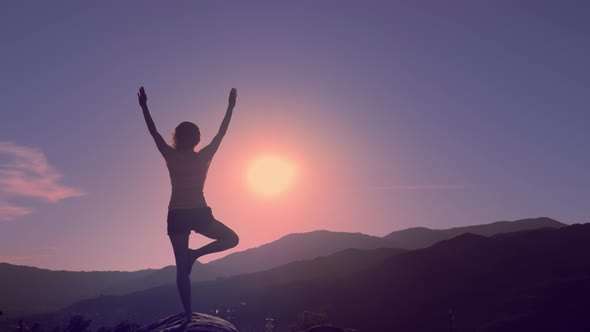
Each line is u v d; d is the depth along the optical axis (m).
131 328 153.25
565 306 181.50
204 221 7.39
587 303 179.00
